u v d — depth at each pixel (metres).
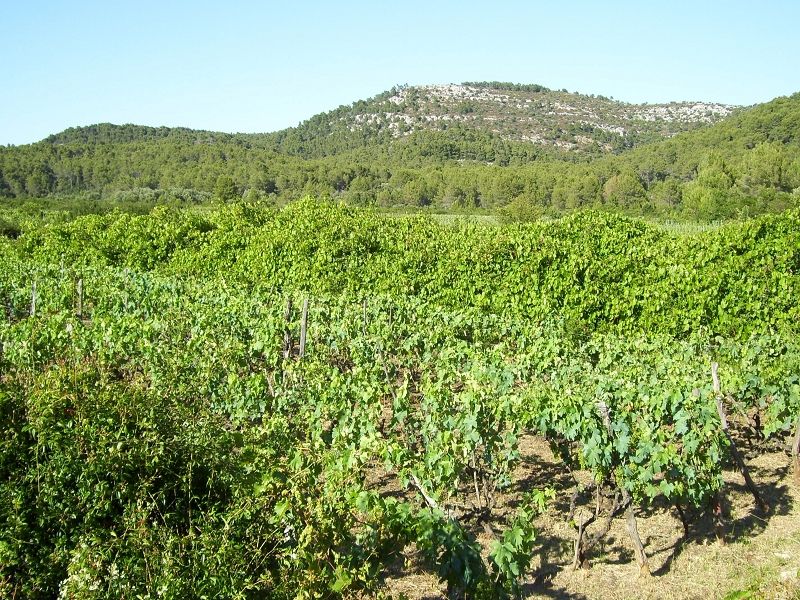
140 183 97.38
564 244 17.06
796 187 63.59
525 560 4.81
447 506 6.64
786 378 8.69
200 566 4.30
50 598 5.21
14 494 5.46
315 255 19.53
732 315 13.52
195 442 6.03
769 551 6.57
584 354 11.52
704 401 7.01
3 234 43.97
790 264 13.37
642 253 16.47
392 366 11.33
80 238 28.11
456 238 19.75
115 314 14.18
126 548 4.50
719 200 51.88
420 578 6.14
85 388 6.24
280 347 11.50
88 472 5.43
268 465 5.63
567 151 164.38
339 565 4.55
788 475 8.57
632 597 5.90
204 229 27.16
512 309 15.81
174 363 9.39
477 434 6.72
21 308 17.45
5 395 6.21
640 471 6.18
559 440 7.61
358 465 5.99
